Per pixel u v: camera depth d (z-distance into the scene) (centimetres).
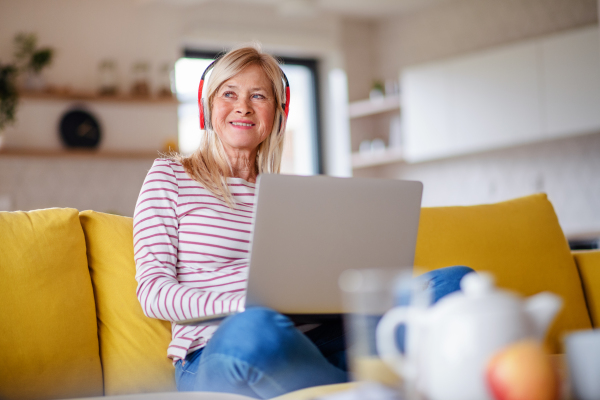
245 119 172
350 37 607
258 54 179
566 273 196
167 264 145
